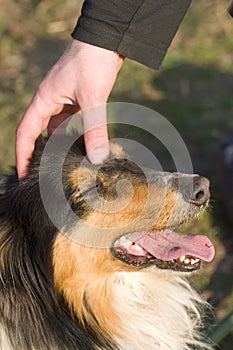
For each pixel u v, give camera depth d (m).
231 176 7.23
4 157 7.86
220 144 7.89
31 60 9.96
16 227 4.38
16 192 4.43
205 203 4.48
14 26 10.62
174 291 4.96
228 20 10.52
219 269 6.71
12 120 8.48
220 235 7.12
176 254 4.48
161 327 4.86
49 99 4.37
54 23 10.71
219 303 6.29
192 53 9.80
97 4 4.24
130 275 4.79
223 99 9.00
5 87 9.32
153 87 9.22
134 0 4.28
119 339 4.70
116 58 4.37
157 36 4.41
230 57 9.79
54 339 4.45
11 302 4.36
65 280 4.50
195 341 5.01
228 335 5.91
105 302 4.68
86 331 4.59
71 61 4.30
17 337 4.36
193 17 10.54
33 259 4.39
